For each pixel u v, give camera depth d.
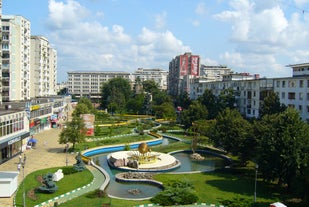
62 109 134.38
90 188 43.91
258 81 99.81
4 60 97.44
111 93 185.88
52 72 168.62
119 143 79.69
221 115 67.38
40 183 43.41
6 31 97.00
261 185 46.31
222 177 50.72
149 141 83.25
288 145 40.41
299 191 37.12
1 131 55.28
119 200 39.09
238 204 38.41
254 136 52.62
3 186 38.69
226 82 124.44
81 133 68.12
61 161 58.50
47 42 142.88
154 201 38.69
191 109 99.56
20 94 104.81
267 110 78.38
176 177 50.31
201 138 78.81
